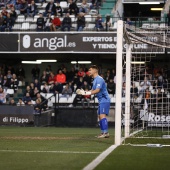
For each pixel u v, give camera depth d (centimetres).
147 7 8688
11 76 7262
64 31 7094
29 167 2147
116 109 3238
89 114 6153
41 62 7881
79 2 8144
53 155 2589
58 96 6338
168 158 2512
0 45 7025
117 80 3228
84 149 2894
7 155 2581
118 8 8138
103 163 2283
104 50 6912
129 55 4069
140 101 5894
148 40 4272
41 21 7225
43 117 6216
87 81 6875
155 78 6662
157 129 5647
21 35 7012
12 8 7469
